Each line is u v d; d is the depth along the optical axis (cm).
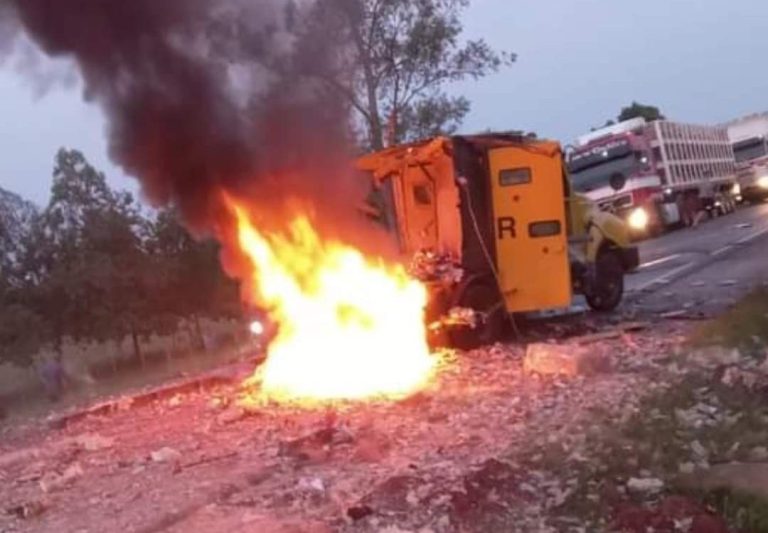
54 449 976
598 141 3247
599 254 1630
